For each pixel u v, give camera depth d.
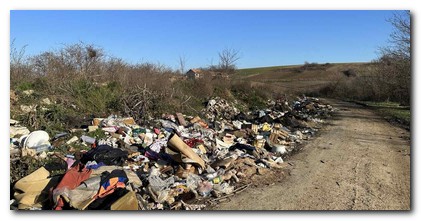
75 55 15.93
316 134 15.39
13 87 12.30
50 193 6.42
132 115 13.58
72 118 11.38
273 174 8.88
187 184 7.59
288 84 56.84
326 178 8.62
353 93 45.25
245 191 7.63
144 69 17.66
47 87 13.12
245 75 30.52
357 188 7.88
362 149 12.03
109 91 14.71
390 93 36.53
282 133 13.74
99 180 6.57
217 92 22.97
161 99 16.02
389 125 18.30
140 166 8.65
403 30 26.70
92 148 9.09
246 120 18.59
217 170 8.59
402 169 9.47
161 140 10.19
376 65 39.12
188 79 22.03
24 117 10.41
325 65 76.31
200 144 10.88
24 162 7.77
